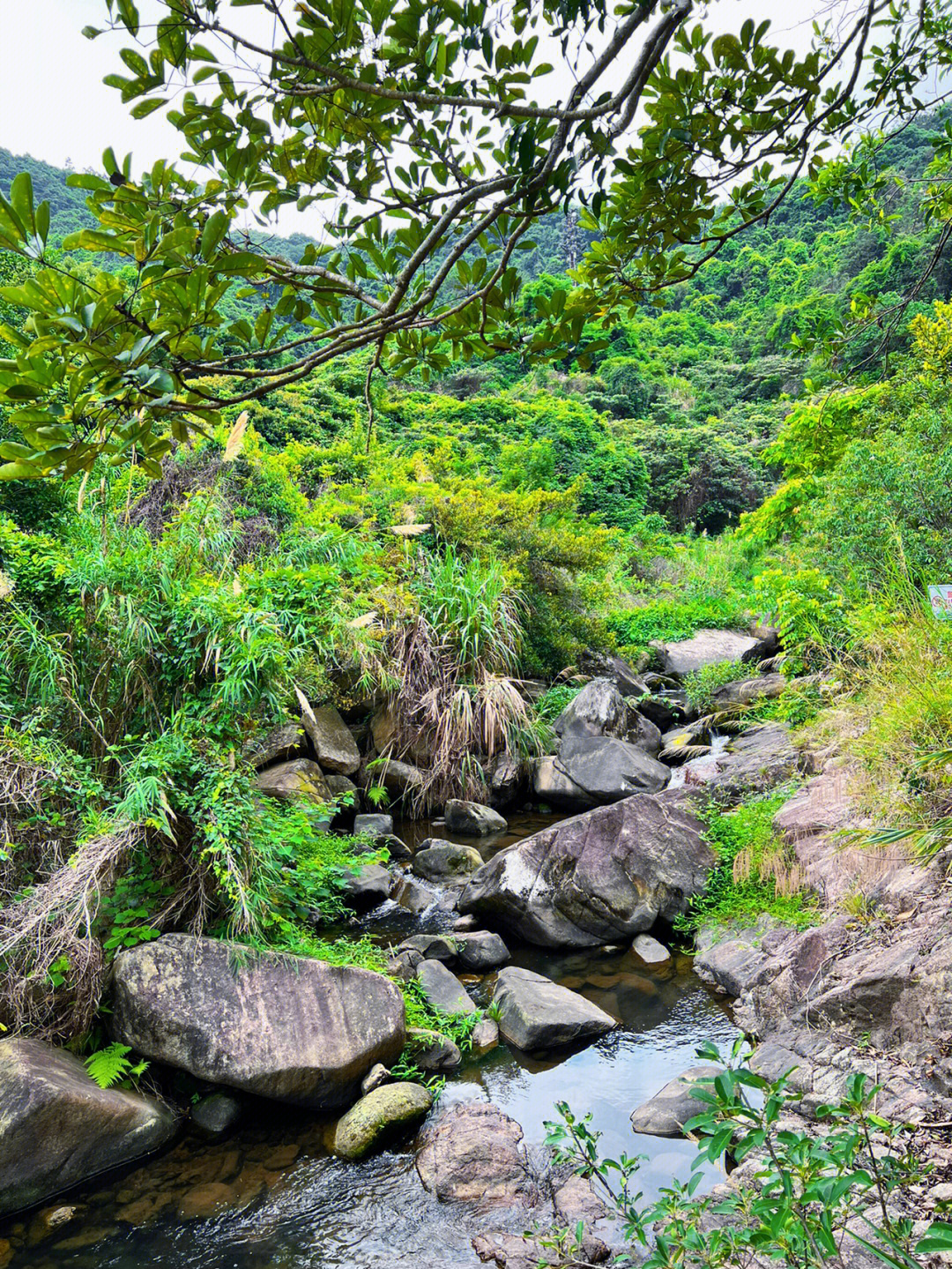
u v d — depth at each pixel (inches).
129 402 41.6
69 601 172.4
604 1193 104.0
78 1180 112.7
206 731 165.6
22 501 212.7
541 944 182.9
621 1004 154.6
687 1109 117.4
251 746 191.0
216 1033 127.0
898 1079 101.4
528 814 271.3
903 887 136.8
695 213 67.4
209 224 38.9
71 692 165.3
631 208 64.2
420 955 173.0
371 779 266.8
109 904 146.0
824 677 249.8
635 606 605.0
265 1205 107.9
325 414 686.5
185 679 176.1
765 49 60.6
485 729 275.9
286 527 331.6
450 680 289.3
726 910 173.8
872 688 170.9
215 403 47.0
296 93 45.4
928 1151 86.3
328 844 209.0
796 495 504.7
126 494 223.8
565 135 47.6
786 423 512.7
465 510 382.3
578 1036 143.8
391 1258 97.2
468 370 1290.6
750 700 331.0
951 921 120.1
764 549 650.8
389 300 49.9
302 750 261.4
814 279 1571.1
